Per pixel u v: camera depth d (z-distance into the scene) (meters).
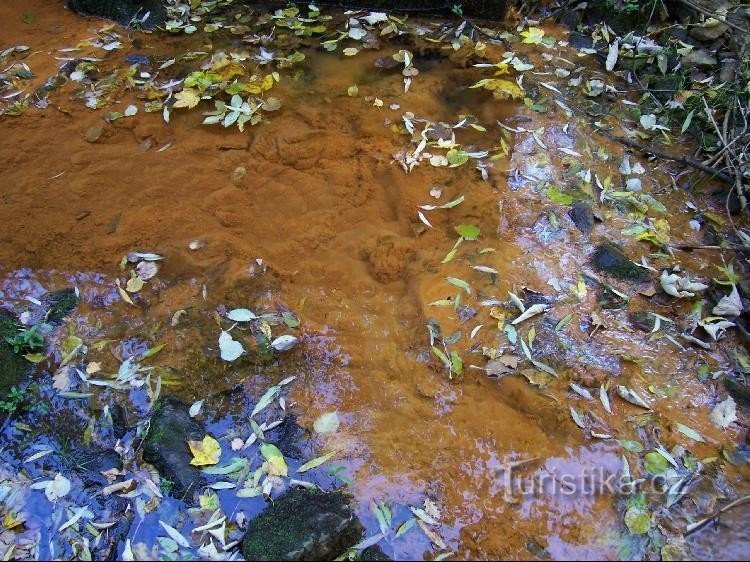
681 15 3.60
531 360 2.38
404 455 2.19
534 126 3.19
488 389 2.32
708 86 3.28
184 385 2.38
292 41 3.63
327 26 3.76
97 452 2.26
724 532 2.01
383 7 3.88
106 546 2.06
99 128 3.07
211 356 2.44
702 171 3.00
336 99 3.25
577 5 3.79
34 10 3.89
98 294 2.62
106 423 2.32
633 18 3.66
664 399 2.31
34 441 2.30
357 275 2.62
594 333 2.47
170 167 2.95
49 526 2.11
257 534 2.01
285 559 1.92
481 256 2.68
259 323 2.51
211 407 2.35
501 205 2.85
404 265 2.65
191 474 2.17
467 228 2.74
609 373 2.35
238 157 2.98
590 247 2.73
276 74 3.35
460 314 2.50
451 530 2.04
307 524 1.99
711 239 2.78
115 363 2.45
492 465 2.16
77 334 2.53
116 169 2.94
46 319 2.56
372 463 2.18
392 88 3.33
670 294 2.57
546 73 3.49
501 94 3.28
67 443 2.29
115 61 3.50
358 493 2.12
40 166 2.96
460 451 2.19
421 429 2.24
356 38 3.64
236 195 2.85
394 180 2.89
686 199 2.95
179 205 2.83
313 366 2.42
